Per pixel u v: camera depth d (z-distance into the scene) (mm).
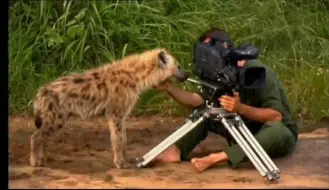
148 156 6715
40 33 10711
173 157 7035
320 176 6582
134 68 6965
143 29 10922
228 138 7004
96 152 7551
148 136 8523
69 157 7246
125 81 6863
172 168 6793
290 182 6316
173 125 9234
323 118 9719
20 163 6902
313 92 10070
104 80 6824
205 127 7148
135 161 7129
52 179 6293
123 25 10922
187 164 7008
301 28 11656
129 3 11172
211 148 7805
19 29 10625
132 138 8367
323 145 7902
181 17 11305
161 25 10938
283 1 11984
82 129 8789
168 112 9820
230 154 6684
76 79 6773
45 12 10828
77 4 11141
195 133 7148
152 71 6992
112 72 6906
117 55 10633
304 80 10242
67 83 6715
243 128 6504
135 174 6520
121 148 6781
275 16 11680
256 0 11906
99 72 6906
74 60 10359
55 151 7523
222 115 6492
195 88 9906
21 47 10328
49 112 6660
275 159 7207
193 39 10820
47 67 10320
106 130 8797
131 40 10711
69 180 6258
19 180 6246
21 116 9523
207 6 11555
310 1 12398
